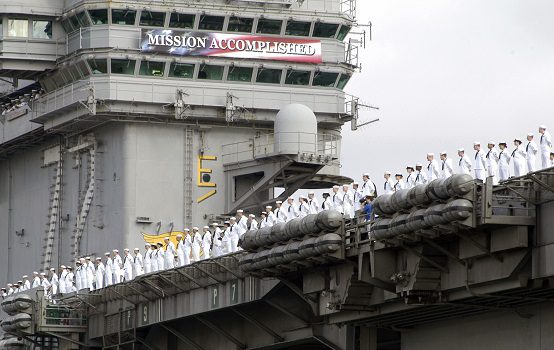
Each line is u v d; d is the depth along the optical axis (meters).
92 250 143.62
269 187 139.75
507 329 92.00
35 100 145.25
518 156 94.25
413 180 102.88
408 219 88.00
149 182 140.38
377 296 98.00
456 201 83.56
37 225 153.12
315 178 142.75
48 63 142.62
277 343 111.75
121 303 132.50
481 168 97.06
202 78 140.12
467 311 94.12
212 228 140.00
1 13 141.62
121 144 140.25
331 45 142.25
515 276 85.44
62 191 148.50
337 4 142.25
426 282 91.62
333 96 142.38
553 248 82.62
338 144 144.88
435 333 99.62
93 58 137.75
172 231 140.25
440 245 90.50
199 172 141.12
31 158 155.12
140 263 133.00
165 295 123.75
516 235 83.88
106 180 142.38
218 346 121.44
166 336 128.88
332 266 100.94
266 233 102.38
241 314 114.00
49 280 149.00
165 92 138.88
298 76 142.00
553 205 82.88
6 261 158.75
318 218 97.50
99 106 138.25
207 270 116.12
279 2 140.25
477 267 88.25
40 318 136.38
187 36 139.00
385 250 94.44
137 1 137.75
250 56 140.38
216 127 142.12
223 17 139.50
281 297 108.75
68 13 140.00
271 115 141.25
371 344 103.50
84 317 137.75
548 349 88.19
